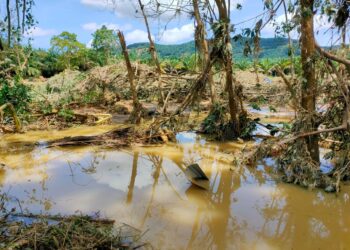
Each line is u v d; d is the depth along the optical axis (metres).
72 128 11.64
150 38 11.92
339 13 6.05
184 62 20.88
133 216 5.04
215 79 16.98
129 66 11.66
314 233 4.62
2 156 8.23
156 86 17.23
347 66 6.14
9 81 12.80
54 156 8.29
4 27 11.04
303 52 6.35
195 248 4.19
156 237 4.42
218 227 4.76
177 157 8.24
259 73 24.39
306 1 5.96
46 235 4.09
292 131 6.74
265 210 5.31
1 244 3.88
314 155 6.50
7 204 5.39
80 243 3.97
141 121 11.72
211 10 9.82
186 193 6.02
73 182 6.50
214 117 10.05
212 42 8.66
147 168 7.44
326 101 6.69
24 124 11.54
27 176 6.83
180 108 9.64
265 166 7.38
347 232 4.64
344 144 6.46
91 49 41.47
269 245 4.32
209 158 8.08
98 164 7.69
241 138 9.66
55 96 16.39
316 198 5.77
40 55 41.25
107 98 16.84
